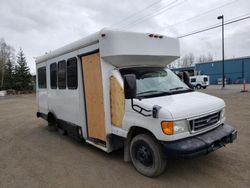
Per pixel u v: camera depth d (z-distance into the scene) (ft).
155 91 14.75
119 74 15.23
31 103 65.98
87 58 17.21
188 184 12.43
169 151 11.87
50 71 23.75
